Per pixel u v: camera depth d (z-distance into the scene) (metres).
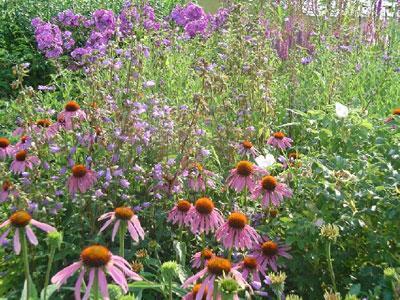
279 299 0.81
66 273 0.71
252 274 0.96
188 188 1.20
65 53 2.46
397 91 1.84
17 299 0.99
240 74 1.58
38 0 2.85
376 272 1.00
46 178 1.25
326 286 1.03
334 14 2.29
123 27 2.21
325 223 1.02
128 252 1.06
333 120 1.36
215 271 0.76
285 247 1.03
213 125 1.41
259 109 1.51
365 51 2.11
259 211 1.17
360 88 1.86
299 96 1.78
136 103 1.20
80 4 2.96
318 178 1.15
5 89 2.32
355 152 1.30
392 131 1.29
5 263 1.04
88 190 1.12
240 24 1.71
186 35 2.13
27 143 1.20
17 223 0.79
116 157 1.15
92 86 1.30
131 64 1.34
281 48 2.06
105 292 0.69
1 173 1.10
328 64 1.94
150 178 1.17
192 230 1.00
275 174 1.38
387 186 1.05
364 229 1.04
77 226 1.09
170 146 1.25
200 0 3.54
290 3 2.24
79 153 1.26
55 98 1.79
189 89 1.69
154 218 1.13
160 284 0.95
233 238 0.94
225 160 1.35
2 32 2.61
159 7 3.15
